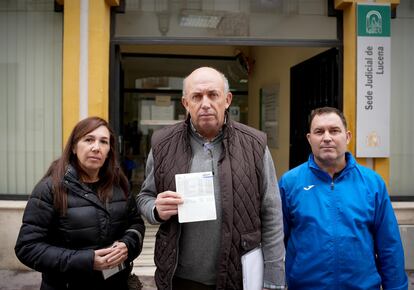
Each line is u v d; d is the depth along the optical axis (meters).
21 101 4.33
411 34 4.48
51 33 4.29
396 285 2.07
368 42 4.22
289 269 2.18
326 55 4.72
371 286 2.03
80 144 2.00
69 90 4.03
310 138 2.16
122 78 6.20
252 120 7.30
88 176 2.07
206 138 1.93
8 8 4.29
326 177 2.11
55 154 4.34
